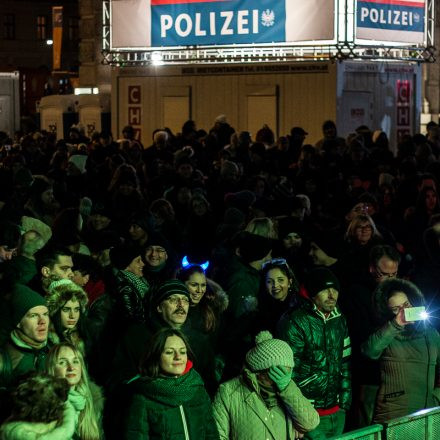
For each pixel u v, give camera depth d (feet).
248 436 26.17
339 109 93.30
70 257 32.14
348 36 88.84
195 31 95.91
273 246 38.22
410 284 30.94
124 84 106.42
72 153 75.87
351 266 35.96
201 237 46.85
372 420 31.40
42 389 21.56
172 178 60.23
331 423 30.35
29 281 31.99
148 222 38.58
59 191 50.21
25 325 25.79
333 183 54.70
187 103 102.32
